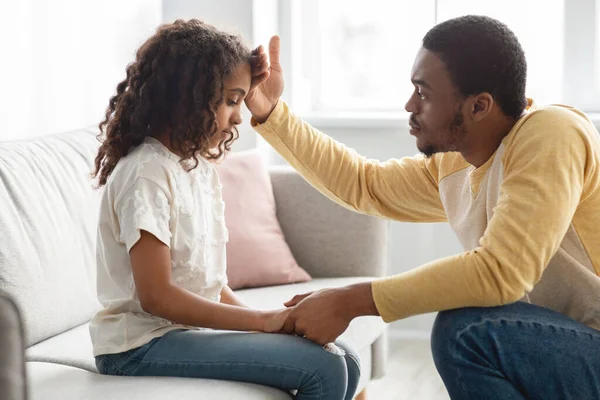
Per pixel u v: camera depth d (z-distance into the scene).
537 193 1.88
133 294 2.03
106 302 2.06
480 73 1.98
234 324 2.01
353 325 2.66
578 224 2.01
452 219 2.23
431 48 2.03
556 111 1.99
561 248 2.03
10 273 2.29
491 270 1.88
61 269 2.46
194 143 2.04
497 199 2.04
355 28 4.22
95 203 2.69
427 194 2.36
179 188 2.04
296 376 1.94
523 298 2.13
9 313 1.35
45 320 2.38
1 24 2.95
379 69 4.22
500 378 1.93
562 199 1.88
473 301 1.92
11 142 2.58
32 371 2.09
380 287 1.98
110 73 3.61
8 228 2.33
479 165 2.11
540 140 1.93
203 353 1.98
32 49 3.12
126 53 3.71
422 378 3.56
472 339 1.92
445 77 2.01
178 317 1.96
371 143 4.00
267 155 4.08
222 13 3.88
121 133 2.10
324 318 1.99
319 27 4.24
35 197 2.46
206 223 2.12
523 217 1.87
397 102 4.23
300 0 4.20
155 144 2.07
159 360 2.00
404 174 2.37
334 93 4.28
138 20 3.78
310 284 3.05
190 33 2.09
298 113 4.12
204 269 2.10
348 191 2.41
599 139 2.05
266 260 3.03
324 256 3.19
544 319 1.93
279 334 2.02
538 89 3.96
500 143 2.06
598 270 2.02
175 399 1.83
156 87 2.06
